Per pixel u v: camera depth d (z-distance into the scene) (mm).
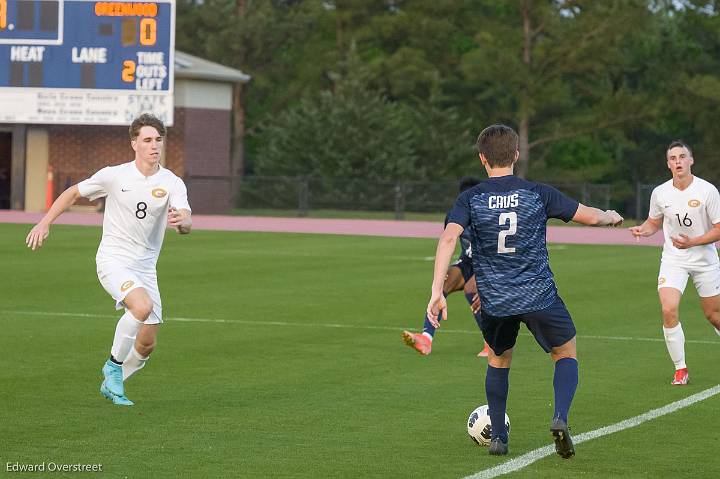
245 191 148250
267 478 22312
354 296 55438
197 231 106750
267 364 36031
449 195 147625
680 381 33344
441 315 23469
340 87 180250
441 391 31750
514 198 23594
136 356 30109
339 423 27453
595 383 33469
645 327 46250
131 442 25188
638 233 35156
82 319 45812
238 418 27859
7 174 146250
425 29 199625
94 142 140375
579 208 23719
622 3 182375
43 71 129750
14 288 56312
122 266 29547
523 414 28828
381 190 149500
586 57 185875
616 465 23672
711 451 24984
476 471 22984
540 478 22531
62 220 118562
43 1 129125
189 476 22375
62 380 32656
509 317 23578
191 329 43750
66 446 24703
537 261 23641
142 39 128000
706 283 34594
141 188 29422
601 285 62969
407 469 23109
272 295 55375
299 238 99375
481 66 184375
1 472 22422
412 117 186625
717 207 33906
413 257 79625
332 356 37812
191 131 142625
